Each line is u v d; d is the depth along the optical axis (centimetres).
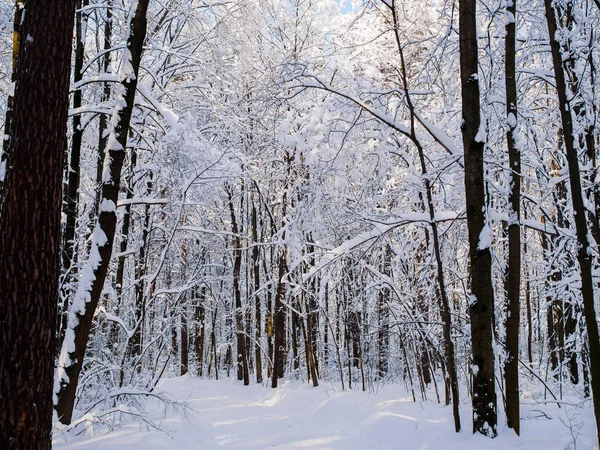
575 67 754
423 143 971
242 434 844
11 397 398
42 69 440
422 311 962
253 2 1398
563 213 832
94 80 837
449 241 884
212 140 1278
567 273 853
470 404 820
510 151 636
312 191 996
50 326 425
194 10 1226
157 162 1077
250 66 1457
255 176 1380
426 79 897
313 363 1460
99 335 1064
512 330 583
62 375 634
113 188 681
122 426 725
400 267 1049
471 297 591
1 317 409
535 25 814
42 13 450
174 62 1277
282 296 1598
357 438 784
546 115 874
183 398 1261
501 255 953
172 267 1984
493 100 763
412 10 945
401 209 996
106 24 1103
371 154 949
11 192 423
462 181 867
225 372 2755
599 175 718
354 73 978
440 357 871
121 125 691
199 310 2436
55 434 635
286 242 1159
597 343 484
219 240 1980
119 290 1173
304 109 1015
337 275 1023
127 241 1261
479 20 891
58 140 444
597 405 479
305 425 927
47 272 425
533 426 591
